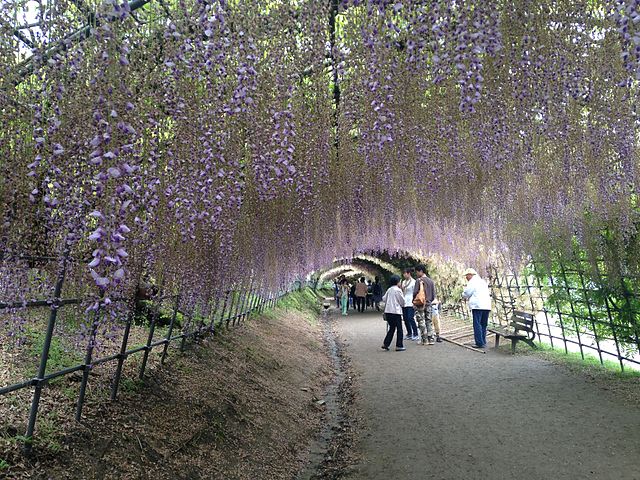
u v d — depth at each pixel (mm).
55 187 1641
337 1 2047
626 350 5543
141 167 1862
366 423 4250
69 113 1679
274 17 1943
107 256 1126
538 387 4918
